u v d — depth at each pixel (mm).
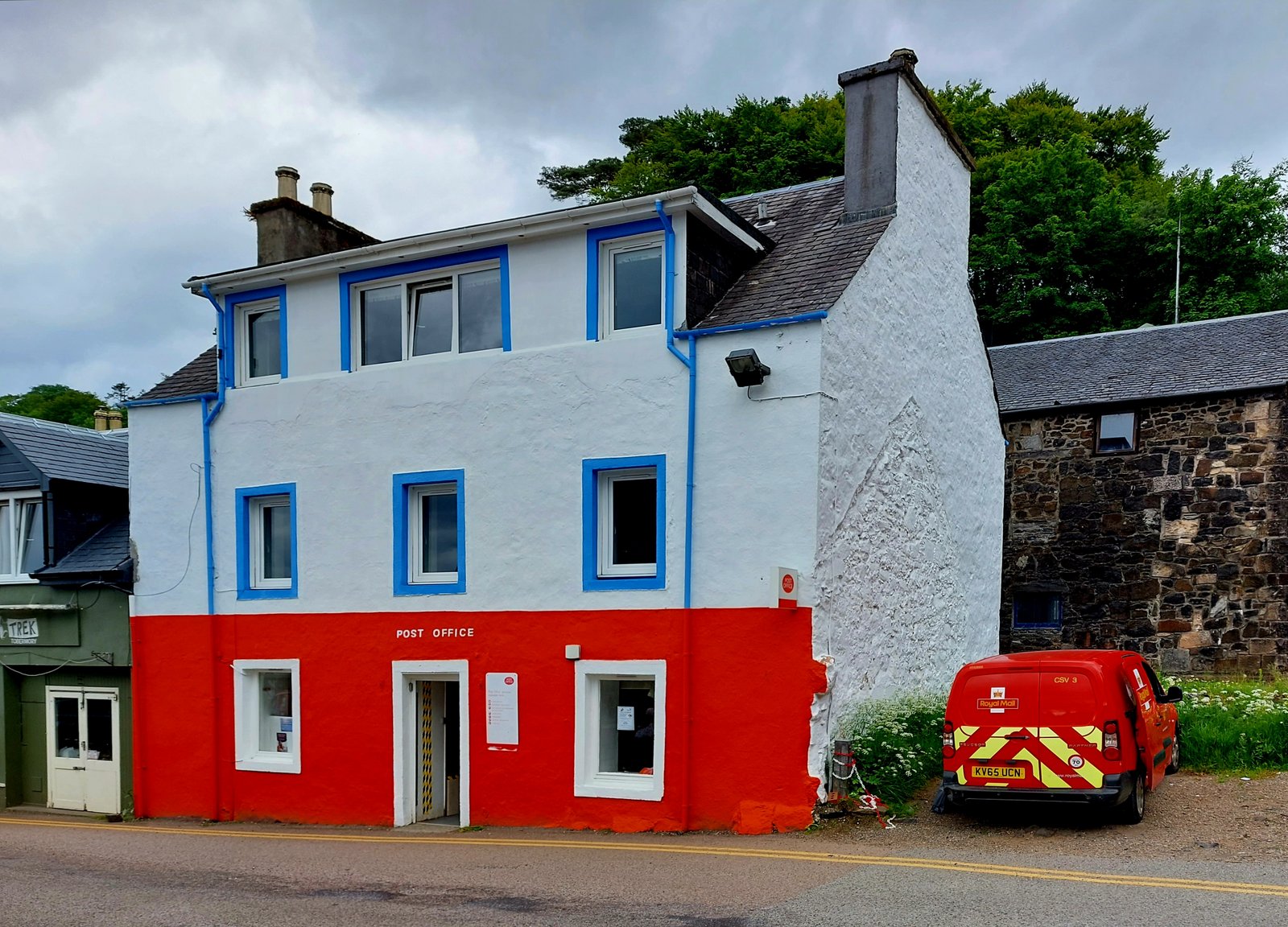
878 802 10352
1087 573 18641
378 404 13352
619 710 11844
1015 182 32250
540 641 11992
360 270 13609
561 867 9203
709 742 10883
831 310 10930
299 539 13758
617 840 10539
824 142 34781
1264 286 30156
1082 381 19672
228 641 14219
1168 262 31000
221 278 14281
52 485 16406
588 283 12109
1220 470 17547
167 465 14930
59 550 16406
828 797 10469
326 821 13227
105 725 16031
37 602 16234
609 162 44781
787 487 10750
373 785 12945
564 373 12125
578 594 11805
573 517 11938
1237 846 8516
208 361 15953
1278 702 13297
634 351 11719
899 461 12906
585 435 11945
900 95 13133
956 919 6664
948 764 9602
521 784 11977
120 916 7984
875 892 7434
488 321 13008
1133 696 9648
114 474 17562
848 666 11219
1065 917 6590
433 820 13109
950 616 14594
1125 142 39969
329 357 13836
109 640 15500
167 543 14859
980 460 16344
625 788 11328
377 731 12984
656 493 11648
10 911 8297
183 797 14406
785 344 10914
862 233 12625
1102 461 18672
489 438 12547
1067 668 9250
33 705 16766
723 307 11867
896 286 12977
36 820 15430
